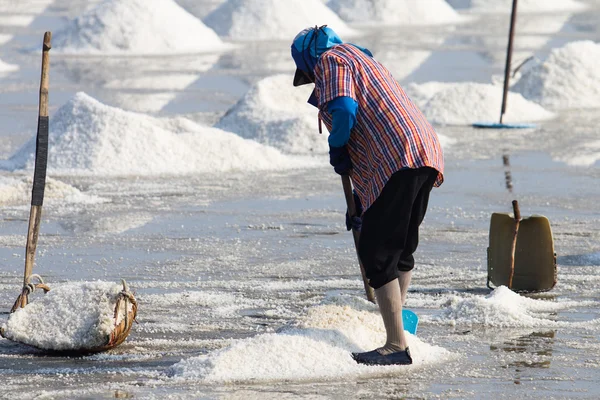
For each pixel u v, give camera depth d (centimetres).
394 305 1620
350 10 14975
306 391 1512
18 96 7269
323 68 1591
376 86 1595
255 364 1597
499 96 6166
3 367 1658
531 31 13225
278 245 2775
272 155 4431
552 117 6166
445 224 3064
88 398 1490
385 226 1589
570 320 1972
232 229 3005
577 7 17288
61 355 1733
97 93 7500
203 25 11931
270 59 10300
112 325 1730
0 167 4269
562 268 2478
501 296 2077
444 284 2316
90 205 3409
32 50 11088
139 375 1609
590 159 4509
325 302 1822
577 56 7094
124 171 4122
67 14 15888
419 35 12800
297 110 5509
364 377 1580
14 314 1775
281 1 13175
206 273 2438
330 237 2891
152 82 8288
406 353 1633
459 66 9494
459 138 5250
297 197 3588
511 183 3866
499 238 2245
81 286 1825
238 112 5381
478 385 1552
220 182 3925
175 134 4403
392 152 1567
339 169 1633
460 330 1889
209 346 1797
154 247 2747
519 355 1717
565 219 3153
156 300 2139
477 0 17088
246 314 2036
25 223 3083
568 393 1520
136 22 11225
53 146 4300
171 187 3800
